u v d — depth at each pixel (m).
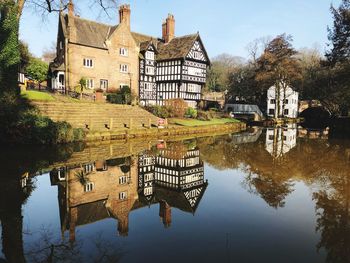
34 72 40.84
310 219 8.22
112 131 22.17
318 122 54.19
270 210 8.91
